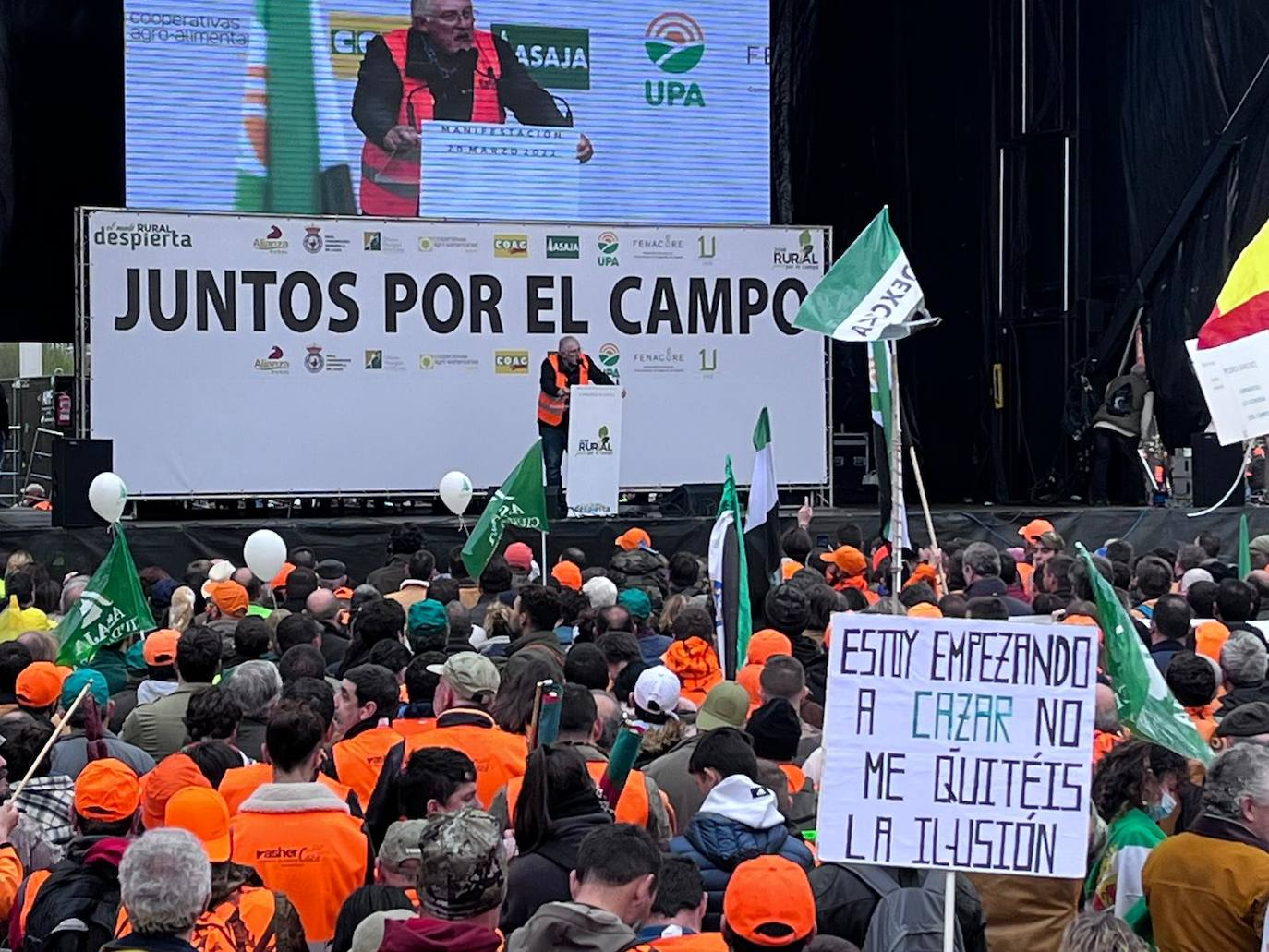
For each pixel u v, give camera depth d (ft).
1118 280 64.69
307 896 14.70
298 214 52.54
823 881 13.73
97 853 13.66
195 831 12.64
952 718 12.93
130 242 50.65
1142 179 61.36
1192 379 59.11
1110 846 14.80
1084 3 65.10
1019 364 67.62
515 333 53.57
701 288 55.06
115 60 61.36
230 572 31.50
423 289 52.80
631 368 54.49
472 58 56.70
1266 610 28.50
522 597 23.39
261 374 51.62
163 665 21.54
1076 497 65.05
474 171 56.85
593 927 10.84
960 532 50.47
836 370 70.33
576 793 13.85
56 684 18.70
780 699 16.88
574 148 57.72
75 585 28.68
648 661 23.49
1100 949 11.05
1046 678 12.89
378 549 46.37
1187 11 59.00
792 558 34.50
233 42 54.85
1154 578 29.30
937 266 69.51
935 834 12.90
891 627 12.96
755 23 59.26
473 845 10.90
